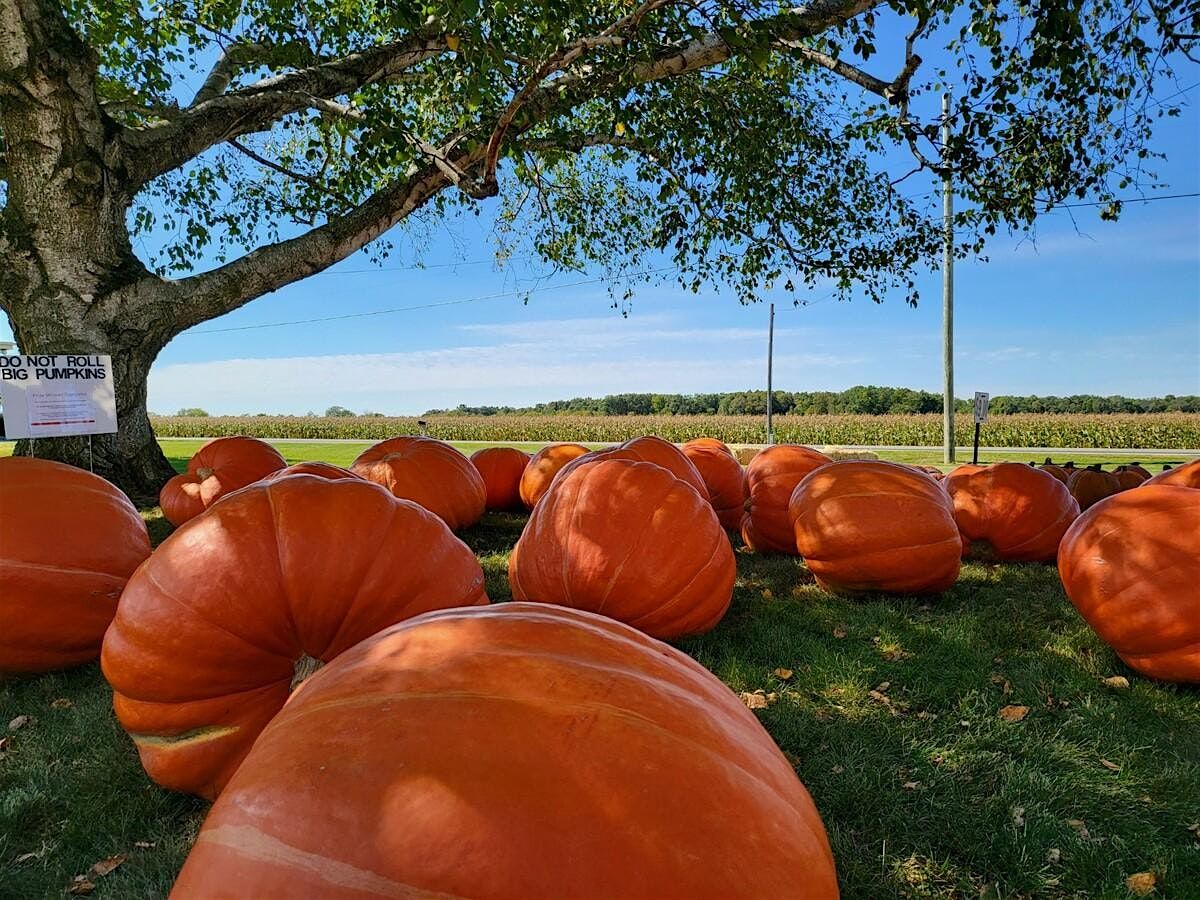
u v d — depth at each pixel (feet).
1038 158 30.40
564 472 13.39
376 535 7.92
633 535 11.69
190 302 25.04
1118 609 10.85
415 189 28.40
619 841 3.33
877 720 9.61
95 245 23.57
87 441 24.09
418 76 33.45
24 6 21.70
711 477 23.08
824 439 125.90
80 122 23.11
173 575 7.30
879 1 22.35
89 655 11.32
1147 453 88.89
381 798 3.39
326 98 29.73
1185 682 10.55
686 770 3.72
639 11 19.34
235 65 33.09
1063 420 131.34
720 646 12.34
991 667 11.50
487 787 3.40
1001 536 18.58
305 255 26.86
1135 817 7.52
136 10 30.14
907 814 7.54
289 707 4.36
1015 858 6.92
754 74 32.55
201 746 7.45
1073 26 21.71
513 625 4.69
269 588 7.26
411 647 4.44
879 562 14.62
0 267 22.72
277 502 7.93
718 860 3.43
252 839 3.41
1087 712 9.78
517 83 23.06
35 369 19.88
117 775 8.30
